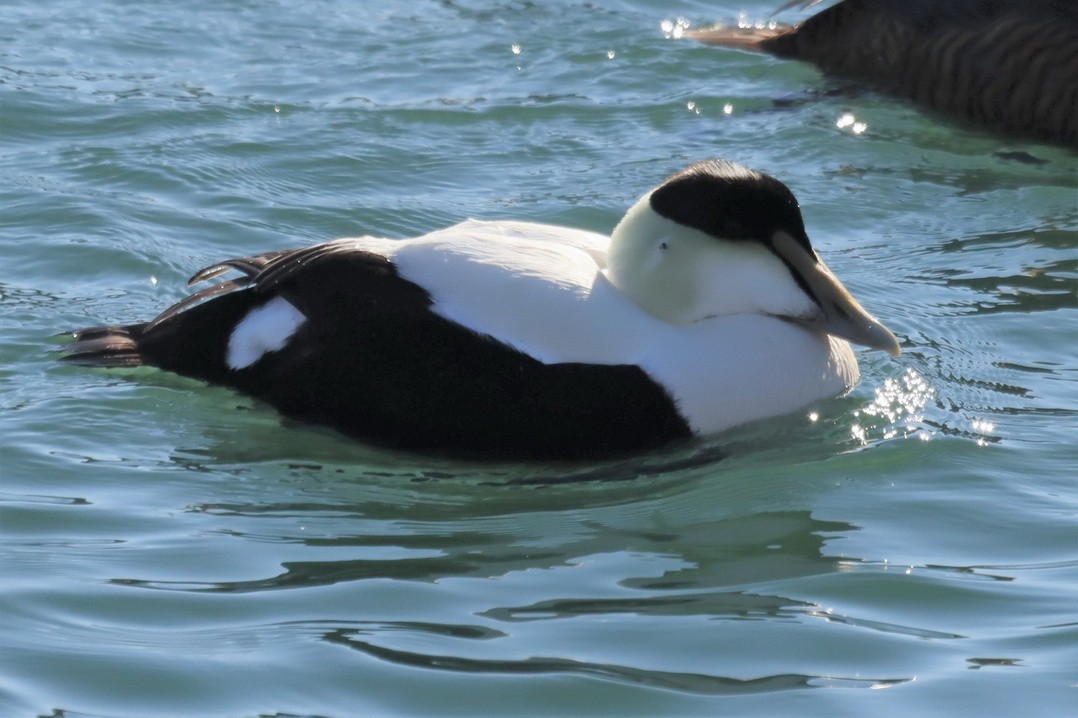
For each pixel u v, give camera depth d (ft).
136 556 28.14
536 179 48.47
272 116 52.03
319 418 33.37
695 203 33.30
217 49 57.67
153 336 35.40
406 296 32.55
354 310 32.71
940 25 55.47
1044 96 53.42
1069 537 29.12
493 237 33.86
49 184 45.93
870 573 27.76
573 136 51.88
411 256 33.12
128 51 56.85
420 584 27.25
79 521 29.53
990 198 48.83
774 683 24.16
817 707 23.49
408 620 25.91
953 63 54.90
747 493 31.30
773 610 26.43
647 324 33.17
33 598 26.40
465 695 23.72
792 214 33.96
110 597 26.53
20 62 55.16
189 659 24.61
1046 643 25.27
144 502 30.45
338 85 54.90
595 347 32.40
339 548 28.71
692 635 25.52
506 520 30.12
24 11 60.03
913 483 31.58
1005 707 23.47
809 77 57.88
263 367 33.86
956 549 28.78
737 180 33.58
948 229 46.37
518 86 55.62
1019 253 44.47
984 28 54.54
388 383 32.58
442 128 51.98
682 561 28.27
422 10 62.44
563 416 32.14
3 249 41.81
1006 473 31.91
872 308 40.73
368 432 33.01
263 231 43.86
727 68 58.03
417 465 32.89
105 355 35.29
